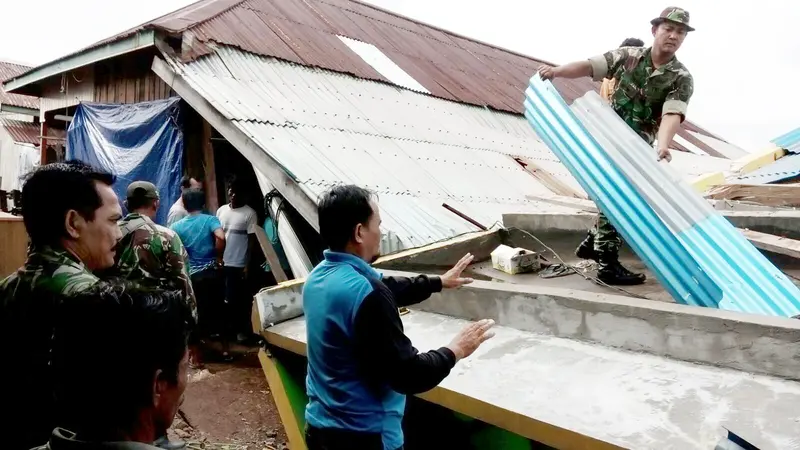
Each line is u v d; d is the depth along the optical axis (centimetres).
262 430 438
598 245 368
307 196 472
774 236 381
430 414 326
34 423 173
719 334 221
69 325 104
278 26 877
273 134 565
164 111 718
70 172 193
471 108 962
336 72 813
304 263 485
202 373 545
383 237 460
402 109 804
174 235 363
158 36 666
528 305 283
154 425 109
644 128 369
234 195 635
